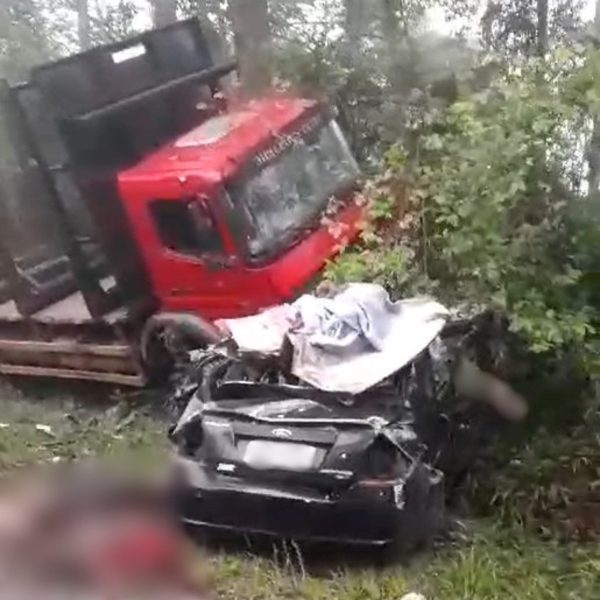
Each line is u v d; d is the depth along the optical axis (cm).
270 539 561
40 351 858
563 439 646
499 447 651
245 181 766
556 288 614
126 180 777
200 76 891
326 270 730
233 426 568
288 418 563
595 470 607
